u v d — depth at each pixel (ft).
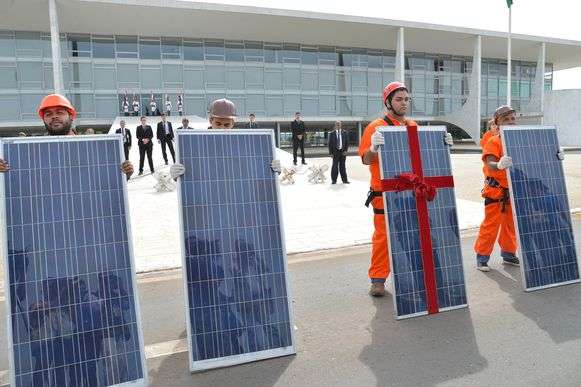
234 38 101.04
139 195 37.52
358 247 21.47
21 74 90.12
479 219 26.55
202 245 10.68
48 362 9.25
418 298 13.12
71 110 11.60
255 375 10.22
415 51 119.85
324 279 16.85
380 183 13.47
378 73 115.34
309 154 94.79
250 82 103.45
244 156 11.37
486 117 130.41
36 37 91.04
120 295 9.90
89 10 82.07
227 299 10.74
